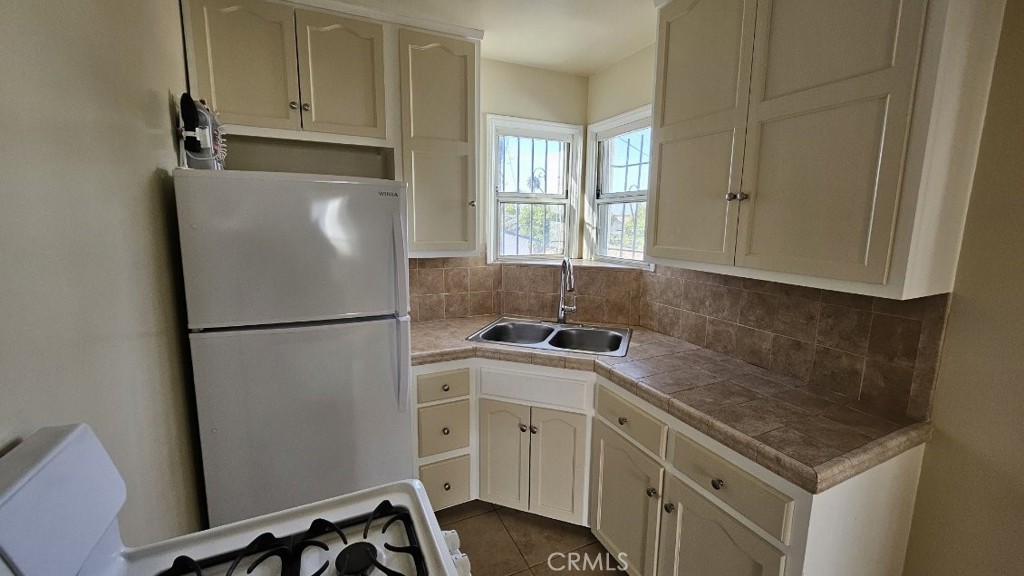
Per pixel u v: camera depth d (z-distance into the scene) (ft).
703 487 4.21
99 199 2.58
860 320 4.43
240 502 4.41
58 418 2.04
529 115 8.30
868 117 3.44
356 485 4.90
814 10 3.75
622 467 5.39
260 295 4.22
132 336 3.01
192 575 2.15
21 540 1.44
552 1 5.86
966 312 3.70
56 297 2.06
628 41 7.11
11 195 1.73
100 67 2.67
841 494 3.44
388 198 4.68
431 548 2.27
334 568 2.21
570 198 9.07
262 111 5.61
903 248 3.34
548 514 6.46
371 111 6.20
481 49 7.41
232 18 5.35
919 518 4.10
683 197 5.29
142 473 3.04
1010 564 3.58
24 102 1.85
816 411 4.24
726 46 4.60
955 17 3.07
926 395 3.98
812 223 3.91
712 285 6.14
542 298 8.21
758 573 3.75
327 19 5.80
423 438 6.31
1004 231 3.47
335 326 4.57
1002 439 3.57
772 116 4.16
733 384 4.93
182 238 3.91
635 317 7.58
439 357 6.21
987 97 3.49
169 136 4.33
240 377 4.25
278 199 4.19
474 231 7.16
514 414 6.40
